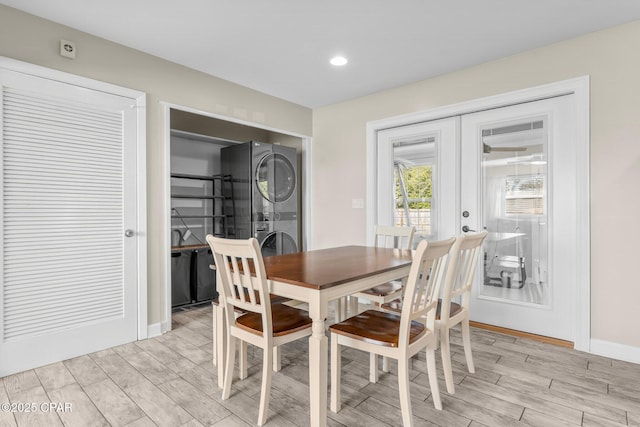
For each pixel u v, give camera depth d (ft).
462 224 10.18
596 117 7.79
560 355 7.73
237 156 13.23
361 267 6.10
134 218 8.60
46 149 7.25
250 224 12.54
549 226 8.69
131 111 8.54
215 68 9.88
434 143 10.75
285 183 13.48
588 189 7.88
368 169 12.08
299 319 5.89
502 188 9.49
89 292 7.86
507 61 9.08
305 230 14.07
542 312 8.78
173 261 11.30
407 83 11.00
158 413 5.51
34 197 7.11
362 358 7.68
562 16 7.17
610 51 7.63
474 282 9.92
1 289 6.71
